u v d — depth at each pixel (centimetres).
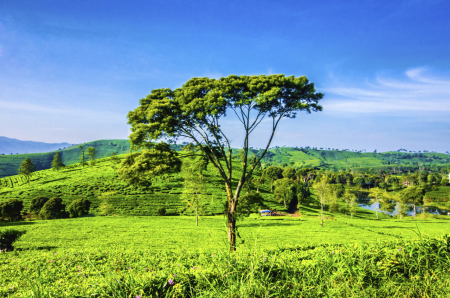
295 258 476
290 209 9125
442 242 424
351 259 406
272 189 11644
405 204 9075
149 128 1627
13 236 2428
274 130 1903
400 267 403
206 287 368
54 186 9656
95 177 10944
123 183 9838
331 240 3572
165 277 402
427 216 8981
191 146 2012
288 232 4278
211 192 8556
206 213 6944
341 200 11406
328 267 411
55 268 1089
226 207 1962
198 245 3006
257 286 333
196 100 1581
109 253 1545
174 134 1802
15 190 9644
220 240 516
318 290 345
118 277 398
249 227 4866
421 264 402
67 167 15162
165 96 1800
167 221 5256
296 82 1647
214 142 1934
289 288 366
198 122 1802
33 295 356
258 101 1595
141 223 4888
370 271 381
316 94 1769
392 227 5309
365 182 19862
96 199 8269
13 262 1352
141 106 1755
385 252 463
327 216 7969
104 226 4475
